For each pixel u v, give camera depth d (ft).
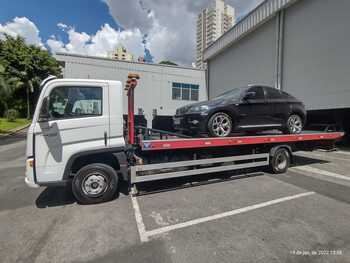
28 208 13.41
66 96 13.00
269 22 44.93
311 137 22.20
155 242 9.62
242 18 51.55
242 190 15.93
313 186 16.84
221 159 17.62
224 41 59.82
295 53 38.81
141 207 13.19
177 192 15.64
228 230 10.52
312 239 9.73
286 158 20.66
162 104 74.43
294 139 20.97
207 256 8.63
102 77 65.16
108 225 11.12
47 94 12.62
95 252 8.98
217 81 67.21
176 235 10.14
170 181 18.08
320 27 34.19
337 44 31.73
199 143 16.20
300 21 37.68
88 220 11.69
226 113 18.11
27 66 90.79
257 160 19.77
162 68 74.18
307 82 36.65
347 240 9.65
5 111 84.99
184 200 14.17
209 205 13.35
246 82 52.90
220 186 16.87
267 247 9.16
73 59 61.98
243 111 18.88
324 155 30.07
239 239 9.77
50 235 10.29
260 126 19.88
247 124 19.20
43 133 12.64
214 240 9.71
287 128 21.80
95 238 9.98
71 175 13.98
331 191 15.70
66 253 8.93
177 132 19.94
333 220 11.44
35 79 92.43
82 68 62.95
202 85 80.28
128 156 14.90
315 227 10.74
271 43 44.52
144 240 9.78
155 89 73.36
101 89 13.62
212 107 17.44
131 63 69.26
